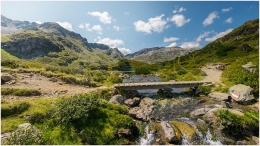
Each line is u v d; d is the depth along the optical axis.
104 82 27.42
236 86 22.81
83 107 11.99
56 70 29.09
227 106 18.53
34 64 29.66
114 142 10.82
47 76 22.67
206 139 12.33
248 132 12.92
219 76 37.62
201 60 85.19
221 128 13.22
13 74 19.98
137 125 13.88
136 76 53.84
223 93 23.03
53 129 10.27
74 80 22.42
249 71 27.66
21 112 11.41
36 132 9.23
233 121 13.27
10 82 17.22
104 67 101.31
